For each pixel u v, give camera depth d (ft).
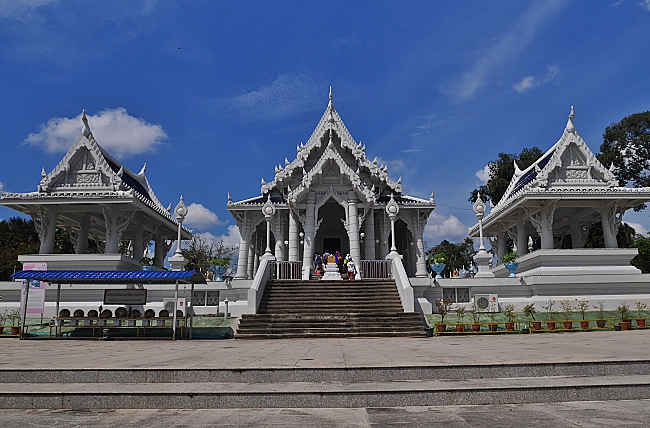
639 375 28.30
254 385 26.30
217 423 20.66
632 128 134.10
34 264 84.79
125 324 73.46
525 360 29.58
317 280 78.84
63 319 65.31
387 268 83.87
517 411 22.33
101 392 24.56
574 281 79.05
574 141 91.76
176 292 62.34
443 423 20.13
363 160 103.81
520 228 104.83
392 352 38.17
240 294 78.23
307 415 21.98
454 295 77.87
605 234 90.74
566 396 24.57
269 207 87.92
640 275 79.97
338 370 27.50
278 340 58.13
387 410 22.85
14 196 86.69
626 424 19.53
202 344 52.90
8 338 66.64
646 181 135.23
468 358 32.19
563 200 89.10
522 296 79.30
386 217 106.73
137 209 92.32
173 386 26.30
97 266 86.07
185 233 119.75
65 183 90.12
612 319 69.72
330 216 117.80
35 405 24.50
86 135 91.20
